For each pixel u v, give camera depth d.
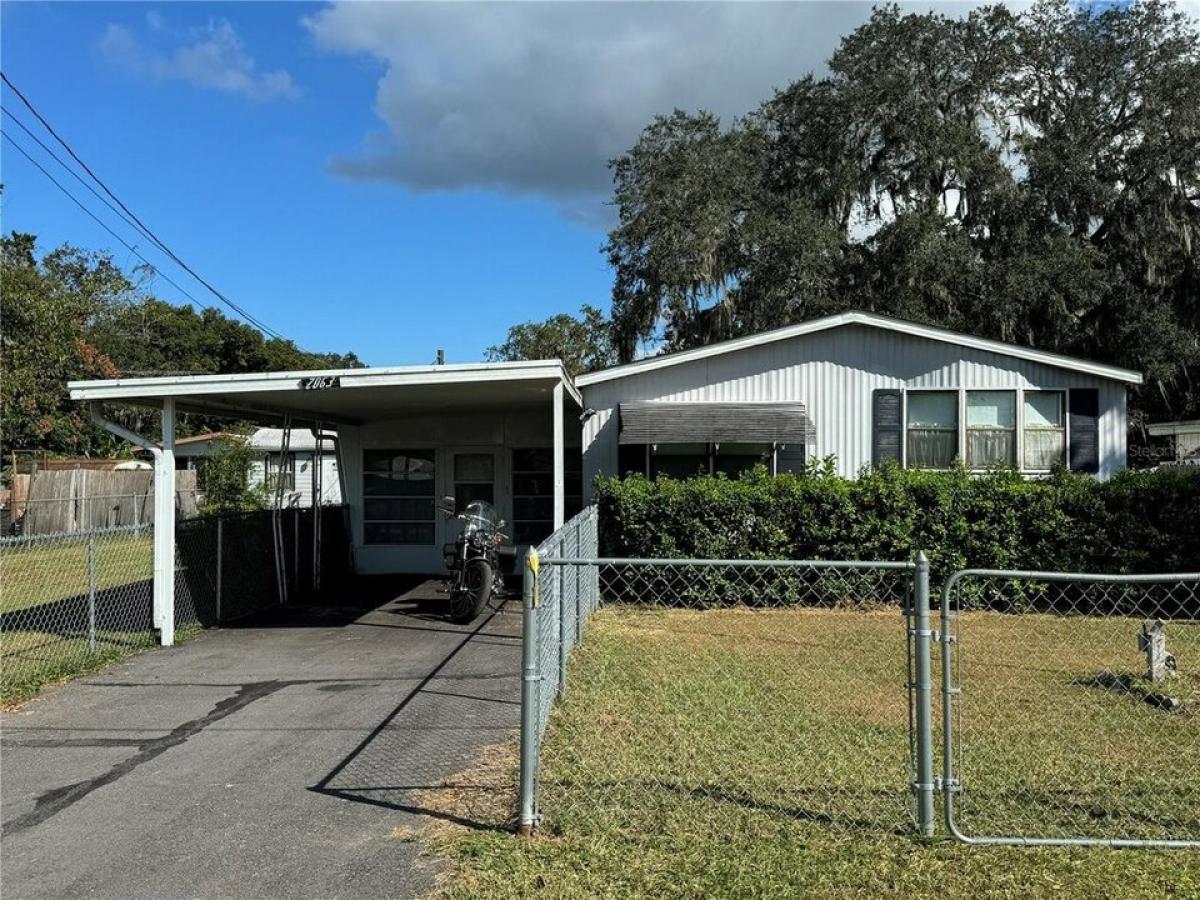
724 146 28.55
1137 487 11.34
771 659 8.09
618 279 29.33
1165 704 6.50
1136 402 29.12
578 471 16.08
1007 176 26.23
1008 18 27.09
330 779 5.27
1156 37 26.44
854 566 4.48
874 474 12.30
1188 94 24.95
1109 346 25.38
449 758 5.62
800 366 13.91
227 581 11.33
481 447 16.02
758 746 5.63
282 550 13.01
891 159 28.03
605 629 9.69
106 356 41.12
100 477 25.55
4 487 26.34
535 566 4.44
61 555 18.89
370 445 16.08
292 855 4.23
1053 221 26.14
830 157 27.91
